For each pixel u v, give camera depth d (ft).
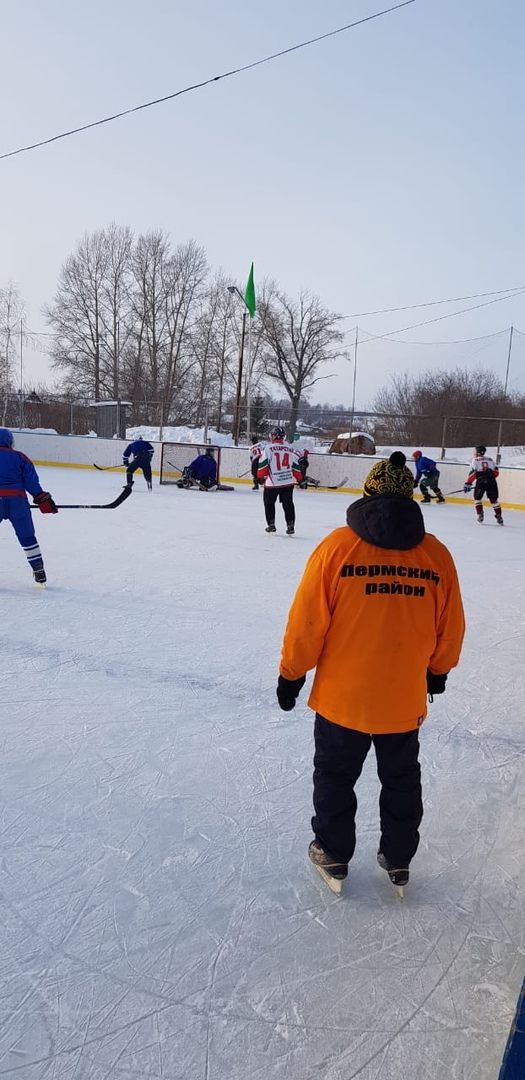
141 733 11.83
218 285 141.49
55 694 13.35
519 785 10.68
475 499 47.29
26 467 20.94
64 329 148.25
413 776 7.66
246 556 29.07
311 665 7.61
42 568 21.48
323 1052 5.91
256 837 8.98
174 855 8.52
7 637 16.70
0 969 6.63
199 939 7.14
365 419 82.94
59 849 8.53
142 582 23.31
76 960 6.79
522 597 24.12
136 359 142.92
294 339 144.77
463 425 78.28
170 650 16.31
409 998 6.51
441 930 7.45
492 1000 6.52
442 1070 5.77
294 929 7.36
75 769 10.51
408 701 7.33
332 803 7.74
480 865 8.64
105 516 39.83
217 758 11.07
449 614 7.45
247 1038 6.02
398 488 7.33
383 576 7.17
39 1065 5.68
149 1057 5.81
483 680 15.44
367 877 8.33
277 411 83.71
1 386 98.84
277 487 35.19
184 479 60.64
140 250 142.61
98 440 73.92
